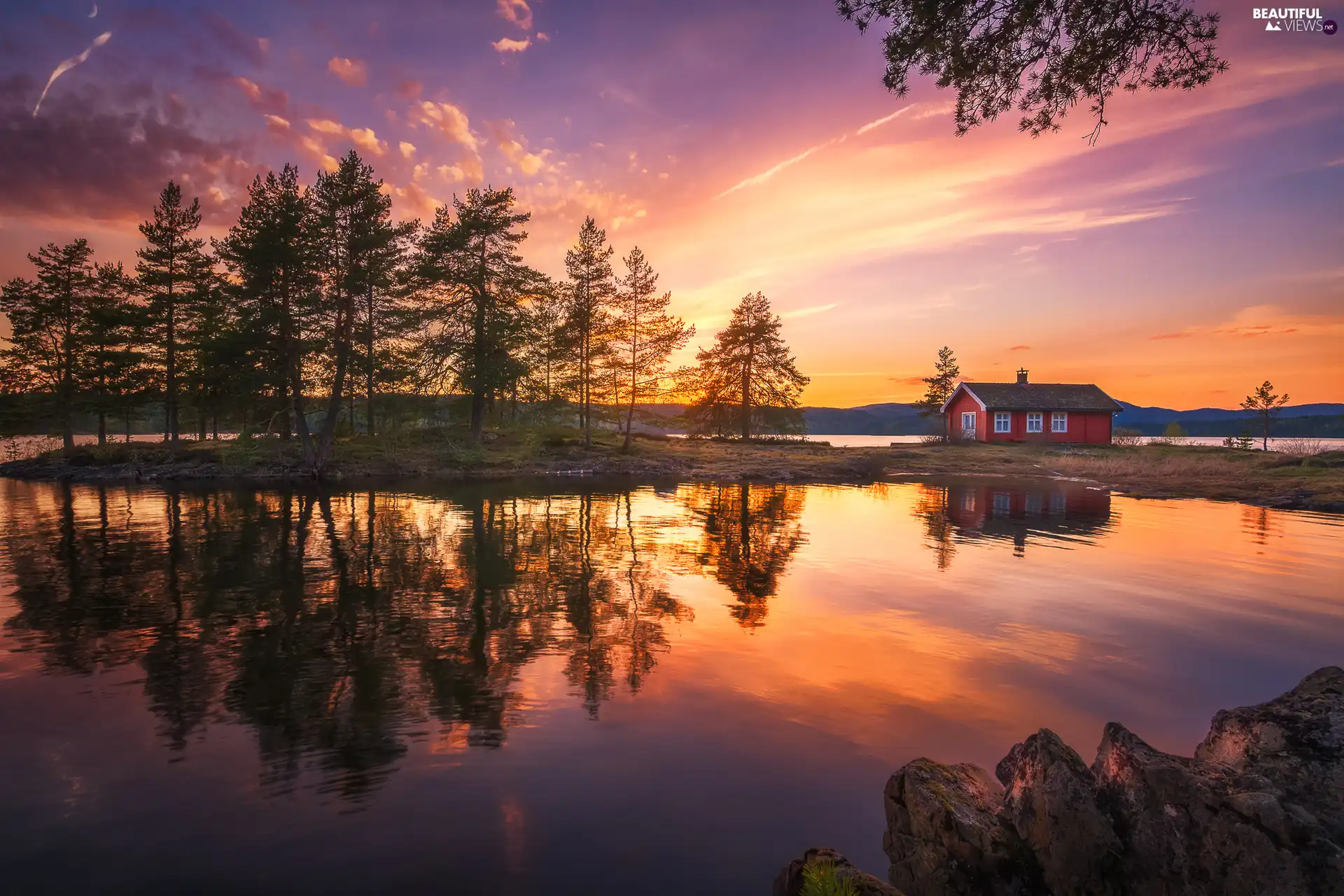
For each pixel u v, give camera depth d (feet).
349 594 33.24
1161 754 11.55
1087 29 20.40
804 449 157.79
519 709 19.22
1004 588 34.63
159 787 14.88
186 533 51.80
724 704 19.63
